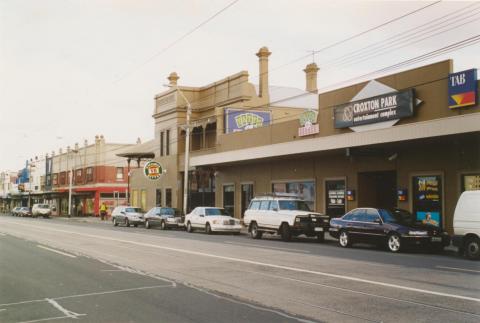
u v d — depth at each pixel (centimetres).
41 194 9038
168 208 3816
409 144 2392
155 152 5144
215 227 3053
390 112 2527
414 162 2480
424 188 2428
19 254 1753
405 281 1123
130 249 1914
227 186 4034
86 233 2970
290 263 1459
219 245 2105
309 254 1733
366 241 2036
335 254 1744
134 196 5672
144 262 1497
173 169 4744
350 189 2847
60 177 8581
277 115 4181
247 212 2727
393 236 1920
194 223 3225
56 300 944
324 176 3045
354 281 1126
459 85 2205
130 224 4147
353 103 2753
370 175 2841
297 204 2564
